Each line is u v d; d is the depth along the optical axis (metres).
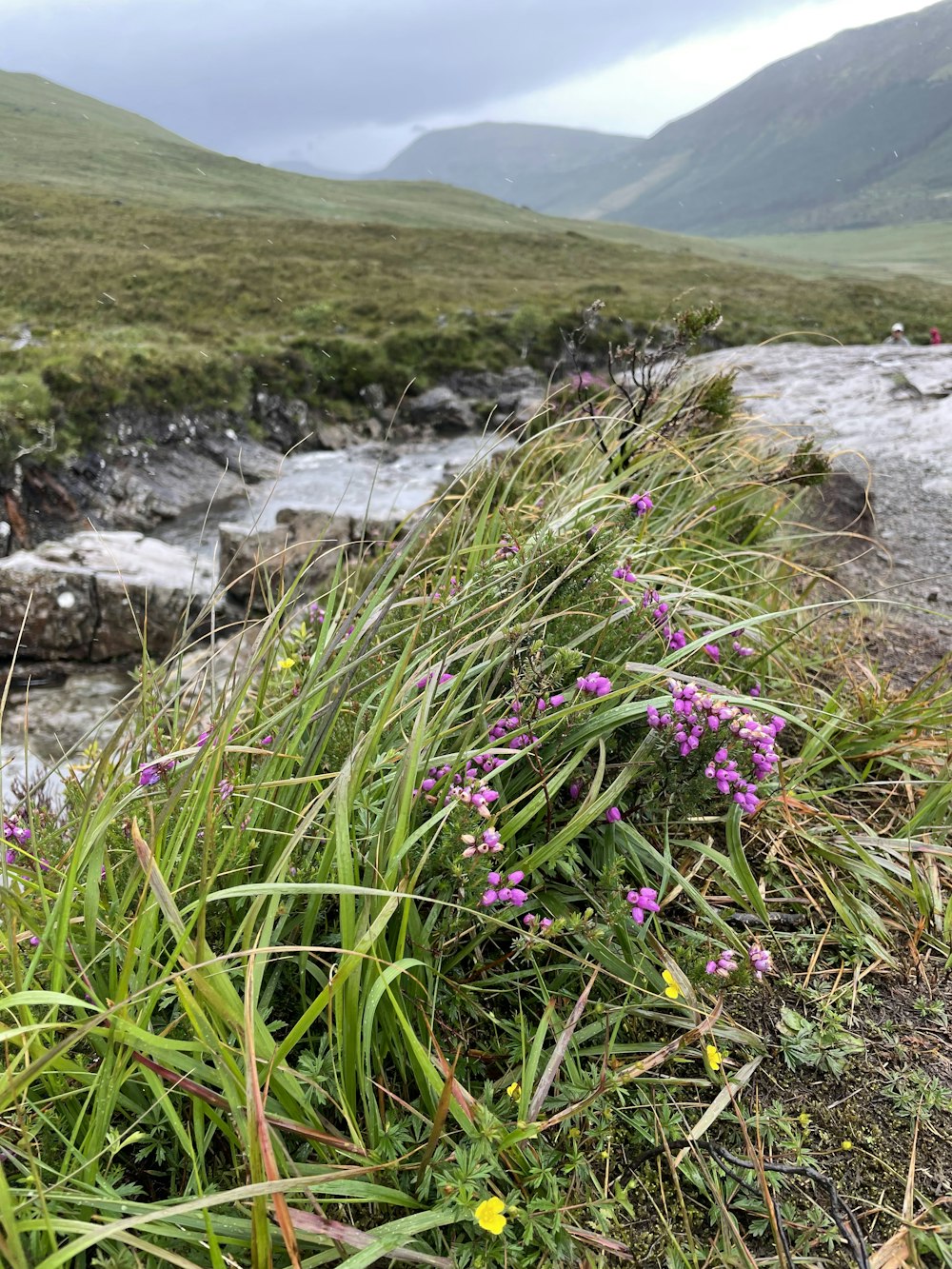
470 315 30.58
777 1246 1.38
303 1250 1.29
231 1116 1.41
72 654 8.54
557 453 4.50
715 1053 1.60
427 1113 1.50
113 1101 1.28
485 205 142.00
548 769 2.03
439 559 2.72
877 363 11.84
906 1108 1.65
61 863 1.77
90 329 26.00
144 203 80.31
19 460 15.21
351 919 1.42
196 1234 1.24
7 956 1.56
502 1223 1.27
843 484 5.70
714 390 4.48
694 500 3.92
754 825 2.34
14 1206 1.14
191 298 32.09
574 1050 1.68
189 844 1.50
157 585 8.66
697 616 2.76
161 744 2.16
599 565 2.33
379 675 1.99
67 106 171.62
